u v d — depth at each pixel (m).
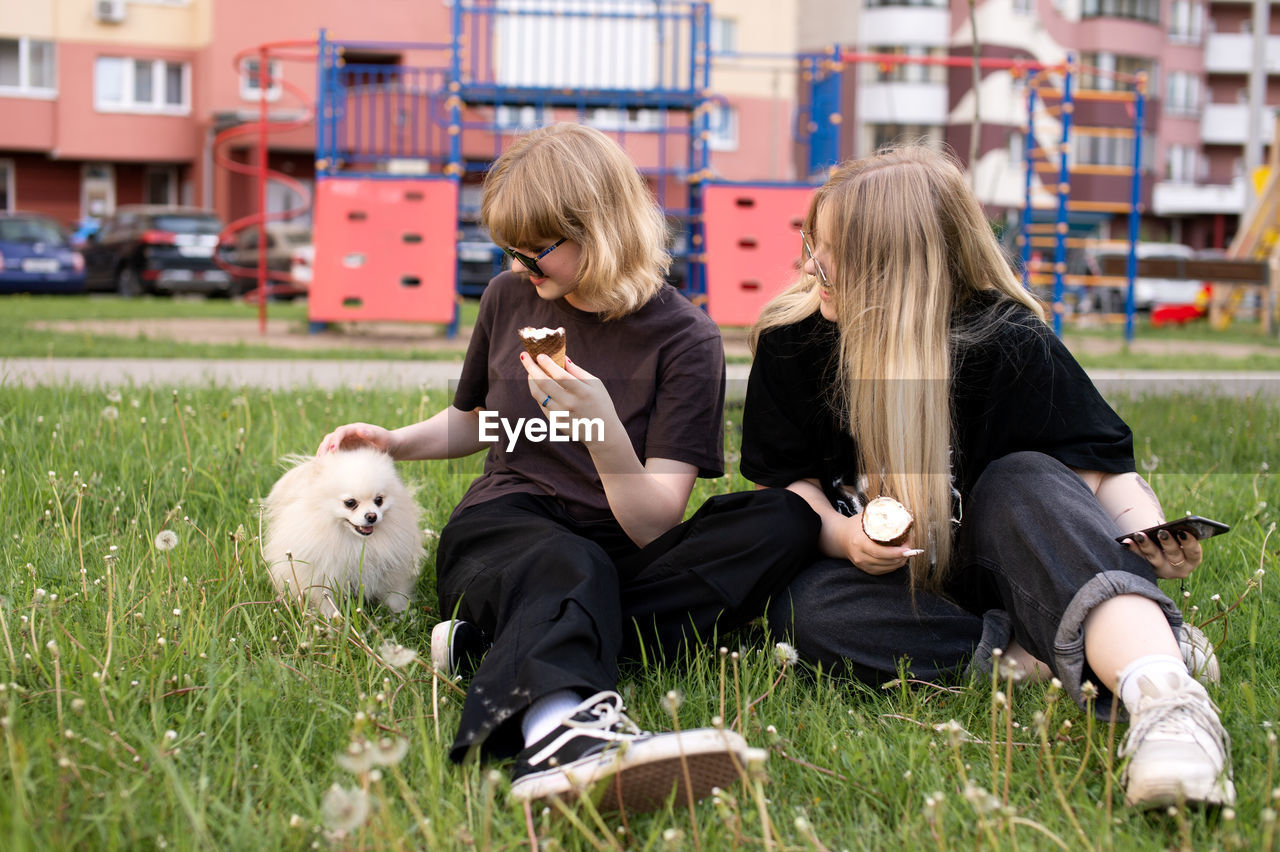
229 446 3.78
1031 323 2.26
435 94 14.45
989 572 2.07
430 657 2.31
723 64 25.12
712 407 2.41
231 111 24.12
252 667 2.16
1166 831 1.69
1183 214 37.25
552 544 2.07
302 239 19.03
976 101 6.42
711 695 2.13
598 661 1.91
